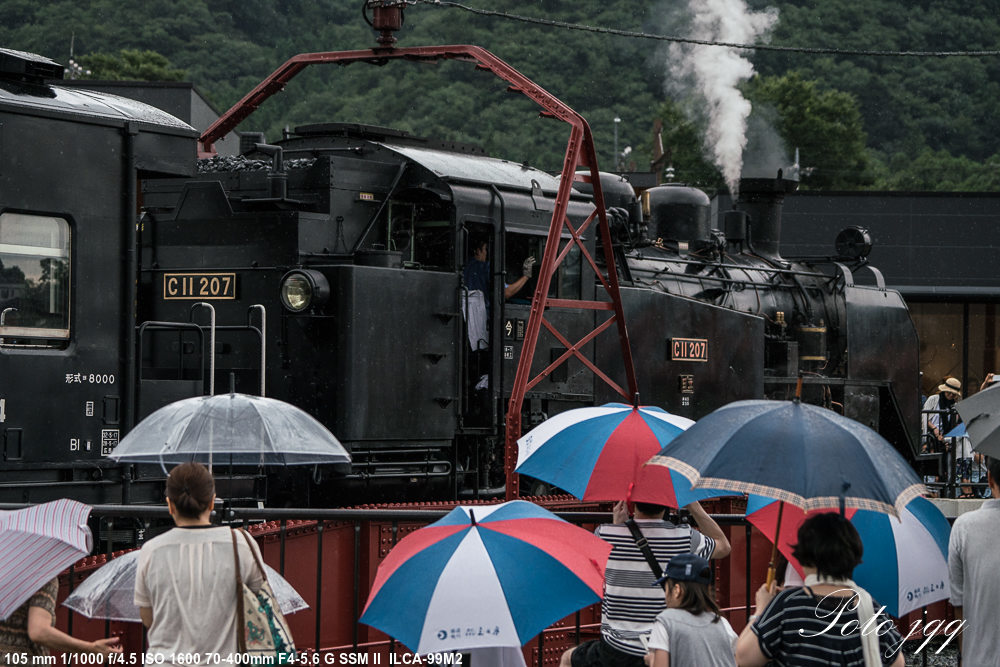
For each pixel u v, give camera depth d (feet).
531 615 26.66
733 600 58.39
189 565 26.27
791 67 415.44
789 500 25.02
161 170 44.55
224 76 428.97
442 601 26.61
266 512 34.22
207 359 53.01
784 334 83.51
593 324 62.18
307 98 403.54
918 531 30.66
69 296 41.27
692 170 312.50
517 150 359.66
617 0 392.06
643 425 34.40
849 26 426.10
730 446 26.08
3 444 38.96
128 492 41.96
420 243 55.93
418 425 51.88
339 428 48.88
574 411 36.35
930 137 433.48
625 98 376.27
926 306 157.79
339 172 53.21
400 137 58.70
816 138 344.90
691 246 82.69
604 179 69.92
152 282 54.85
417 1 60.39
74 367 41.11
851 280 89.66
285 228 51.67
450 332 53.62
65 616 36.86
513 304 56.49
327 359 49.60
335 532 44.96
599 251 65.77
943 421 82.38
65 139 41.19
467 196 54.34
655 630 26.63
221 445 31.96
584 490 33.22
